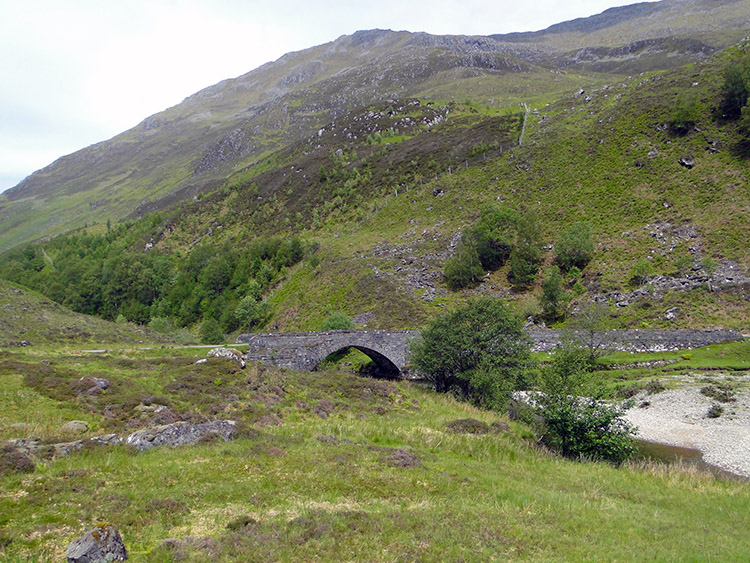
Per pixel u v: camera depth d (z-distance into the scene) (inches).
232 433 847.7
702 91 4045.3
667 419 1605.6
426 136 6348.4
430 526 528.7
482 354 1640.0
